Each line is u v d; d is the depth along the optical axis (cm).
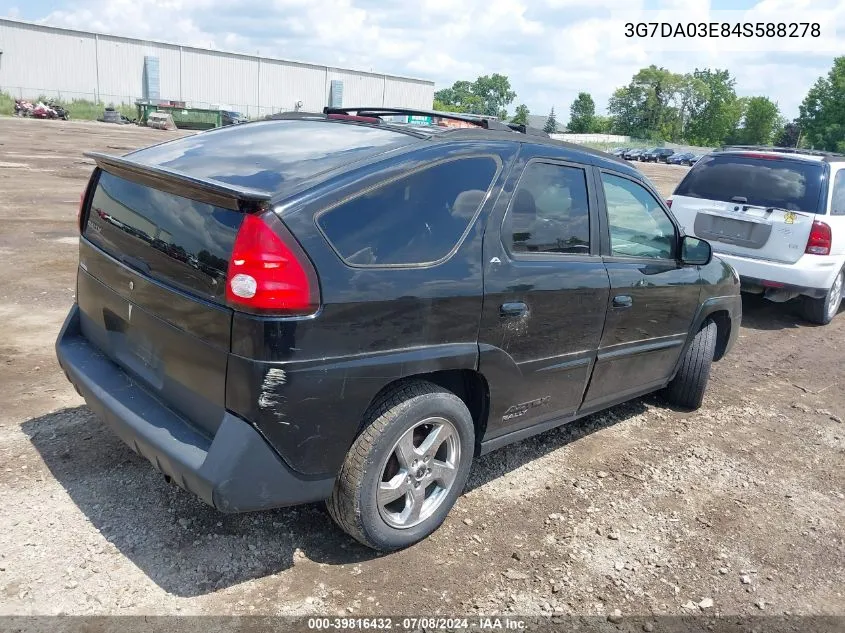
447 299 310
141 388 317
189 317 281
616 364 431
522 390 364
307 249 269
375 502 306
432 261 307
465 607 296
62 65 6919
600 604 308
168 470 280
